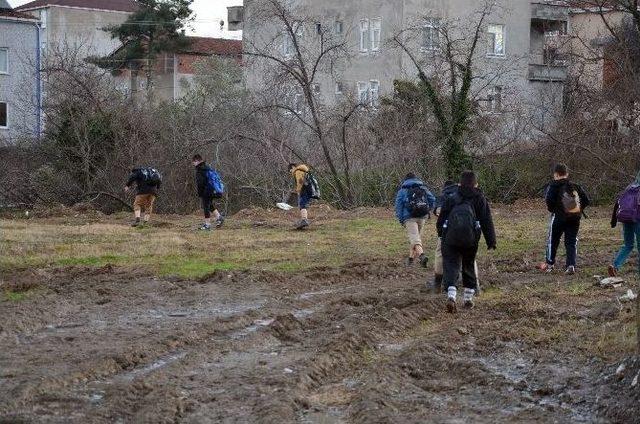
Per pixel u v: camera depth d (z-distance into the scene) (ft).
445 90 114.21
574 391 29.73
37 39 177.68
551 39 180.75
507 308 43.83
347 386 30.53
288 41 142.51
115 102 119.85
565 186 55.26
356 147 111.34
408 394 29.50
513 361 34.14
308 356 34.12
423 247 67.87
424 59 129.29
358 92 172.55
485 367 32.91
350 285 52.21
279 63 119.34
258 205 110.22
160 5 214.28
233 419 26.20
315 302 46.26
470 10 169.58
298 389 29.35
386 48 158.61
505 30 173.99
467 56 117.60
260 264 58.95
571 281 52.65
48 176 112.88
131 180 82.89
